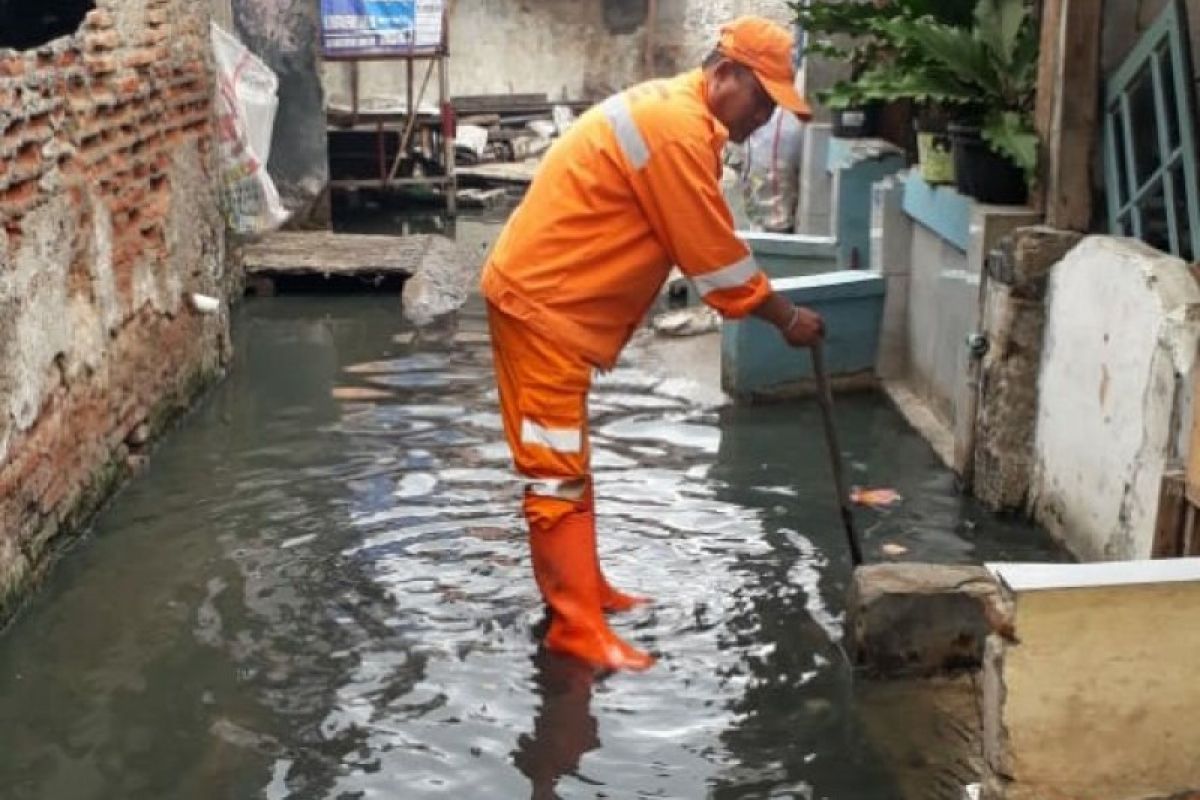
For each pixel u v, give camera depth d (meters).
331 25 13.47
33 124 4.97
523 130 17.55
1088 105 5.45
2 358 4.64
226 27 11.76
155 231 6.61
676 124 4.45
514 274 4.60
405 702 4.24
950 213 6.39
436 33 13.64
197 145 7.43
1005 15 5.88
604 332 4.65
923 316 7.11
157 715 4.16
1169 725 3.01
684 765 3.89
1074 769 3.02
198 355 7.39
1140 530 4.61
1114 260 4.89
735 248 4.58
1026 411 5.62
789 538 5.49
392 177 14.18
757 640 4.65
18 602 4.82
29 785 3.79
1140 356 4.66
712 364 7.97
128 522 5.65
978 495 5.89
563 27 18.33
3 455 4.66
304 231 12.20
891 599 4.36
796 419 7.04
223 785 3.79
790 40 4.62
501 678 4.39
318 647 4.59
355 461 6.39
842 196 8.48
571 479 4.60
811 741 4.02
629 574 5.14
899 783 3.79
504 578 5.13
